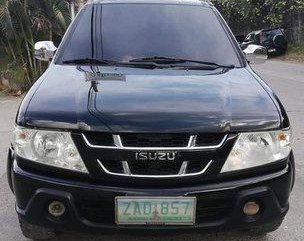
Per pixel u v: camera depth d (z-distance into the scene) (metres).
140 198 2.65
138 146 2.66
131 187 2.68
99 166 2.68
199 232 2.75
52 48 4.17
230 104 2.92
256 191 2.77
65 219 2.74
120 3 4.21
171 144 2.67
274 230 3.22
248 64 3.91
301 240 3.39
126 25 3.97
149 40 3.85
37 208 2.77
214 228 2.76
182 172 2.68
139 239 3.32
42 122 2.78
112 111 2.77
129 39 3.86
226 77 3.40
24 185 2.79
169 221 2.70
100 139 2.69
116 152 2.65
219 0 22.89
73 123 2.72
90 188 2.67
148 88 3.09
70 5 10.52
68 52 3.78
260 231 3.20
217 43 3.92
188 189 2.68
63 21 10.08
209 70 3.56
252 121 2.80
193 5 4.29
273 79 11.84
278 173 2.87
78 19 4.10
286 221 3.70
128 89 3.06
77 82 3.20
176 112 2.77
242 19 22.52
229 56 3.83
